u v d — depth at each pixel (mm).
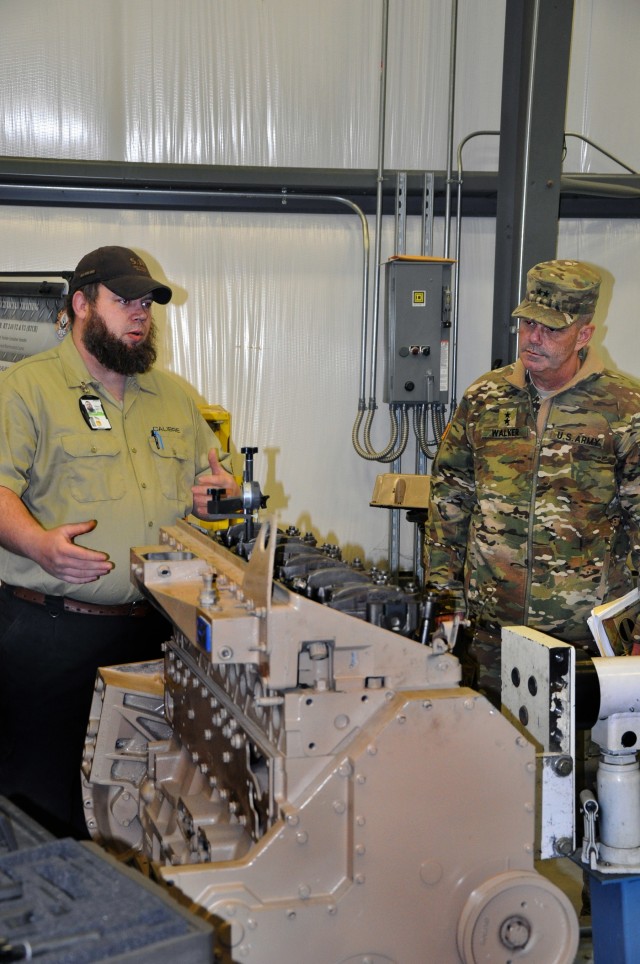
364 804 1149
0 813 1140
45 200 3609
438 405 3906
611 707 1304
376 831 1158
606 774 1313
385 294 3883
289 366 3928
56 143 3703
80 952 786
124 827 1785
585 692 1297
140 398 2232
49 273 3166
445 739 1177
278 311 3891
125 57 3691
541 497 2299
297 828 1141
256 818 1234
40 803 2117
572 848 1302
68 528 1759
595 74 3939
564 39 3193
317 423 3973
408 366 3812
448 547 2500
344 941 1157
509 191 3576
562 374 2291
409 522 4047
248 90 3775
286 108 3805
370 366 3949
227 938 1105
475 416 2416
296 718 1159
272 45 3762
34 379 2074
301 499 4004
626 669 1316
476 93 3898
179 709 1674
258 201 3752
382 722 1158
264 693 1219
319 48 3787
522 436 2336
